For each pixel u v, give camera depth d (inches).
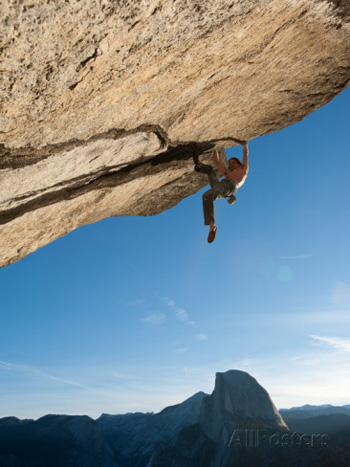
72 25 96.7
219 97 171.3
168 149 204.1
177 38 120.4
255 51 151.7
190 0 108.0
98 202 226.7
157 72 132.6
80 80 116.4
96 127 148.1
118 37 107.5
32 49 98.0
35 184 170.1
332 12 145.4
